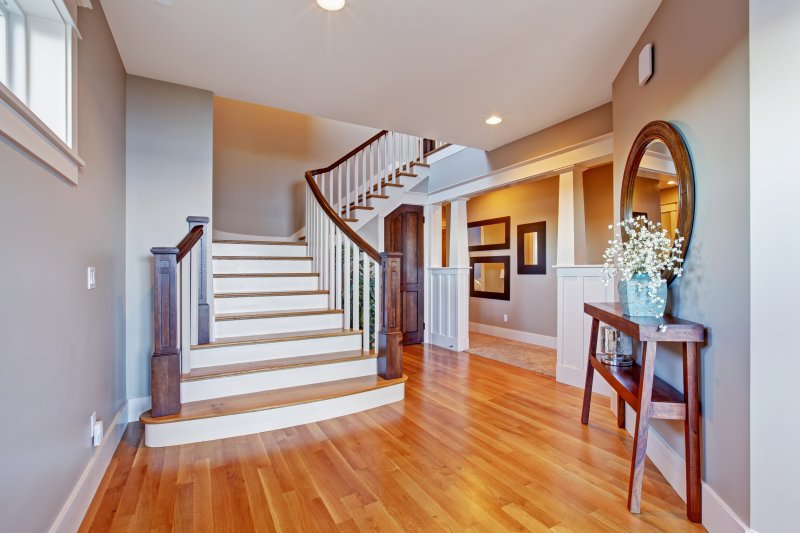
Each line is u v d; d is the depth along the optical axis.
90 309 1.90
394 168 5.43
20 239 1.19
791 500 1.31
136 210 2.83
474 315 6.80
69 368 1.60
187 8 2.06
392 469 2.12
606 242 4.56
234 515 1.72
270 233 5.64
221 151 5.34
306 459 2.22
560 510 1.77
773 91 1.33
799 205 1.30
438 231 5.73
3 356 1.09
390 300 3.20
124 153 2.75
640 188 2.35
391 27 2.22
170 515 1.72
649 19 2.17
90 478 1.81
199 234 2.85
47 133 1.33
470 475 2.06
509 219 6.08
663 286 1.91
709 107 1.62
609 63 2.64
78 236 1.73
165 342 2.42
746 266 1.39
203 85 2.95
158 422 2.35
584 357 3.54
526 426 2.69
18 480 1.16
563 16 2.13
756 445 1.36
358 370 3.25
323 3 2.01
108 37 2.23
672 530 1.63
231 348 2.98
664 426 2.09
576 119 3.49
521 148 4.09
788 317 1.32
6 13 1.50
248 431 2.54
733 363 1.47
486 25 2.20
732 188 1.47
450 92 3.04
